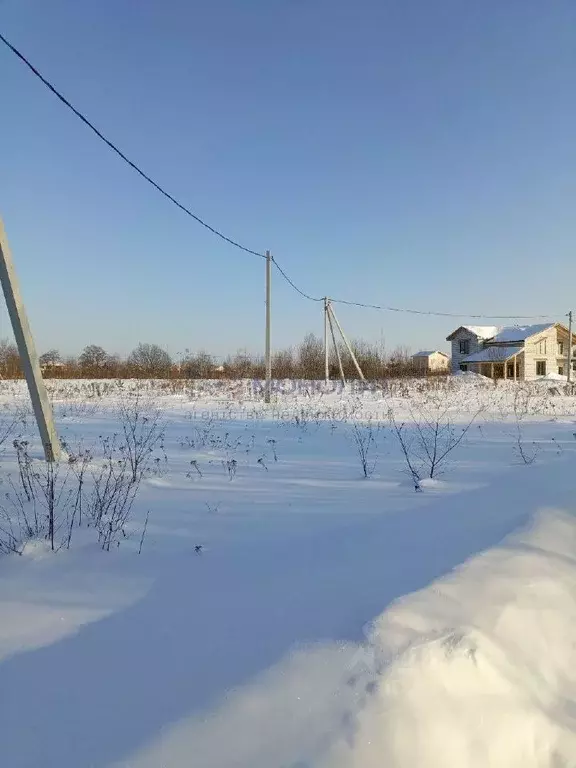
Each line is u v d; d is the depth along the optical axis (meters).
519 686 1.94
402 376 37.75
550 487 4.28
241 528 4.01
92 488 5.20
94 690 1.98
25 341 6.42
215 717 1.71
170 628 2.41
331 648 1.99
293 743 1.57
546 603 2.46
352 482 5.68
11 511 4.39
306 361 42.72
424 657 1.87
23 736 1.75
